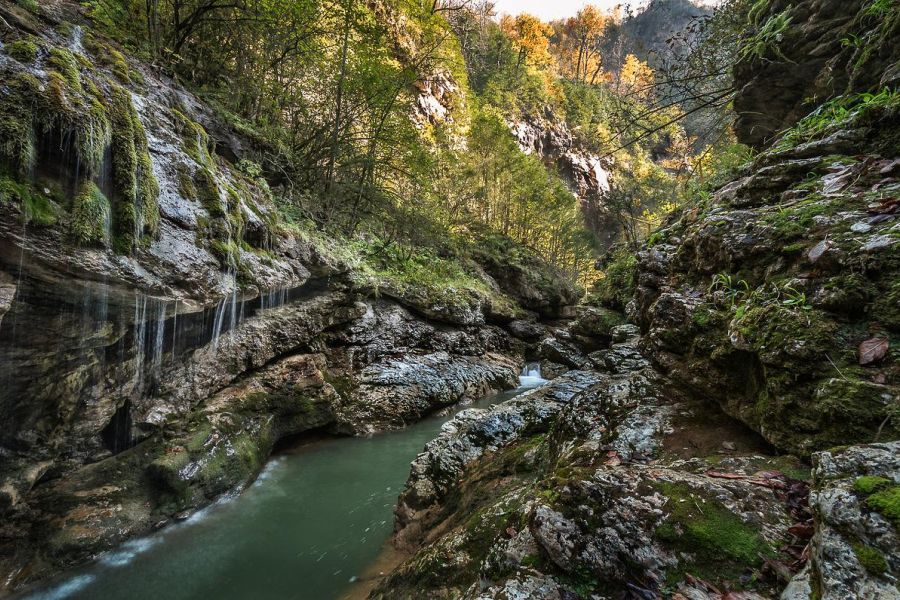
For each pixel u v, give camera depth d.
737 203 3.14
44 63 3.98
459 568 2.71
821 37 4.25
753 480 1.79
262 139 8.68
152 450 5.30
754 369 2.27
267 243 6.71
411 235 13.70
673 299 3.13
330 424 8.45
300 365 7.91
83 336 4.15
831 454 1.37
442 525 3.88
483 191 23.30
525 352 17.72
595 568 1.69
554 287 22.52
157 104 5.46
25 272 3.58
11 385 3.77
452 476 4.49
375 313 10.65
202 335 5.87
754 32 4.86
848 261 1.88
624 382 3.32
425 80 21.44
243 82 9.35
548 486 2.16
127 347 4.76
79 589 4.09
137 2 7.57
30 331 3.76
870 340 1.69
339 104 10.17
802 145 2.99
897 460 1.23
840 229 2.05
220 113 7.87
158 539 4.82
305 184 10.24
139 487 5.01
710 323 2.68
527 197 25.14
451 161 18.56
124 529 4.64
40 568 4.05
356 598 3.83
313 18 9.09
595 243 31.20
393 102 11.07
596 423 3.04
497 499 3.36
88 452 4.75
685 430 2.54
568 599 1.68
